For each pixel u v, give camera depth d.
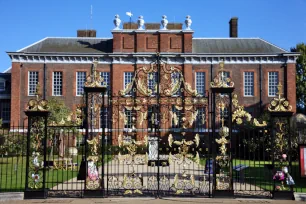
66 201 12.21
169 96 13.88
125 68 41.81
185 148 13.87
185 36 42.06
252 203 11.95
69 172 20.91
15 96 41.25
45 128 13.04
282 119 13.45
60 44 44.19
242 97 42.12
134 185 14.25
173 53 41.44
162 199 12.55
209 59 41.81
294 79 41.94
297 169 21.39
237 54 41.75
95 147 13.44
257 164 24.80
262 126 14.24
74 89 41.81
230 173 12.93
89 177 13.04
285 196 12.68
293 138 23.14
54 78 42.03
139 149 20.56
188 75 41.59
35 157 13.46
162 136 32.72
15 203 11.95
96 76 13.30
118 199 12.54
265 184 16.41
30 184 13.25
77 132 25.11
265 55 41.81
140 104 14.07
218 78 13.29
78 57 41.88
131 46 42.25
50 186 15.59
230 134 13.20
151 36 42.28
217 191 12.81
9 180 17.16
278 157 13.46
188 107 13.97
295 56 41.94
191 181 13.64
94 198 12.71
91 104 15.02
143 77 14.15
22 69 41.75
